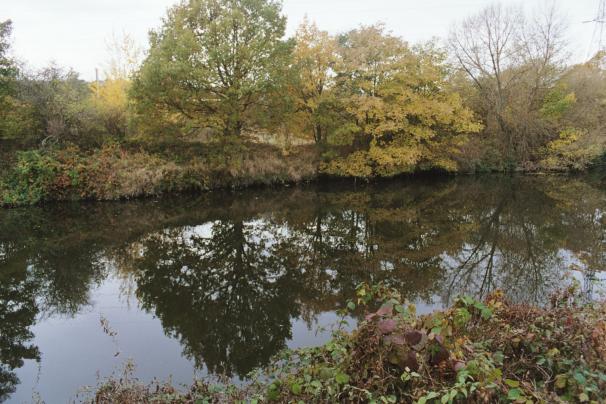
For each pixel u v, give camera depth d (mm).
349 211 15422
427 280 8273
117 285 8312
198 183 17984
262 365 5242
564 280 7707
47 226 12844
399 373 3170
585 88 25203
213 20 17094
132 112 17516
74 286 8250
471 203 16750
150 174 16703
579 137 23672
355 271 9039
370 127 19516
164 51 16250
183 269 9328
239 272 9156
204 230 12727
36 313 7000
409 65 20078
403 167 21438
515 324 3961
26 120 16703
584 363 3154
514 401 2803
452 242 11219
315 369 3613
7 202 14992
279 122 18953
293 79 18000
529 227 12664
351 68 19000
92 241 11367
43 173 15453
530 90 24516
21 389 4809
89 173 15961
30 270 9125
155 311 7102
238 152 18797
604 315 3787
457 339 3406
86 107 17828
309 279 8648
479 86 25141
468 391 2867
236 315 6914
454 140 22016
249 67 16969
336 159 20781
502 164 24797
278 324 6535
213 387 4043
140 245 11102
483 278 8234
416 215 14734
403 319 3441
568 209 15258
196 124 17641
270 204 16578
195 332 6312
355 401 3172
